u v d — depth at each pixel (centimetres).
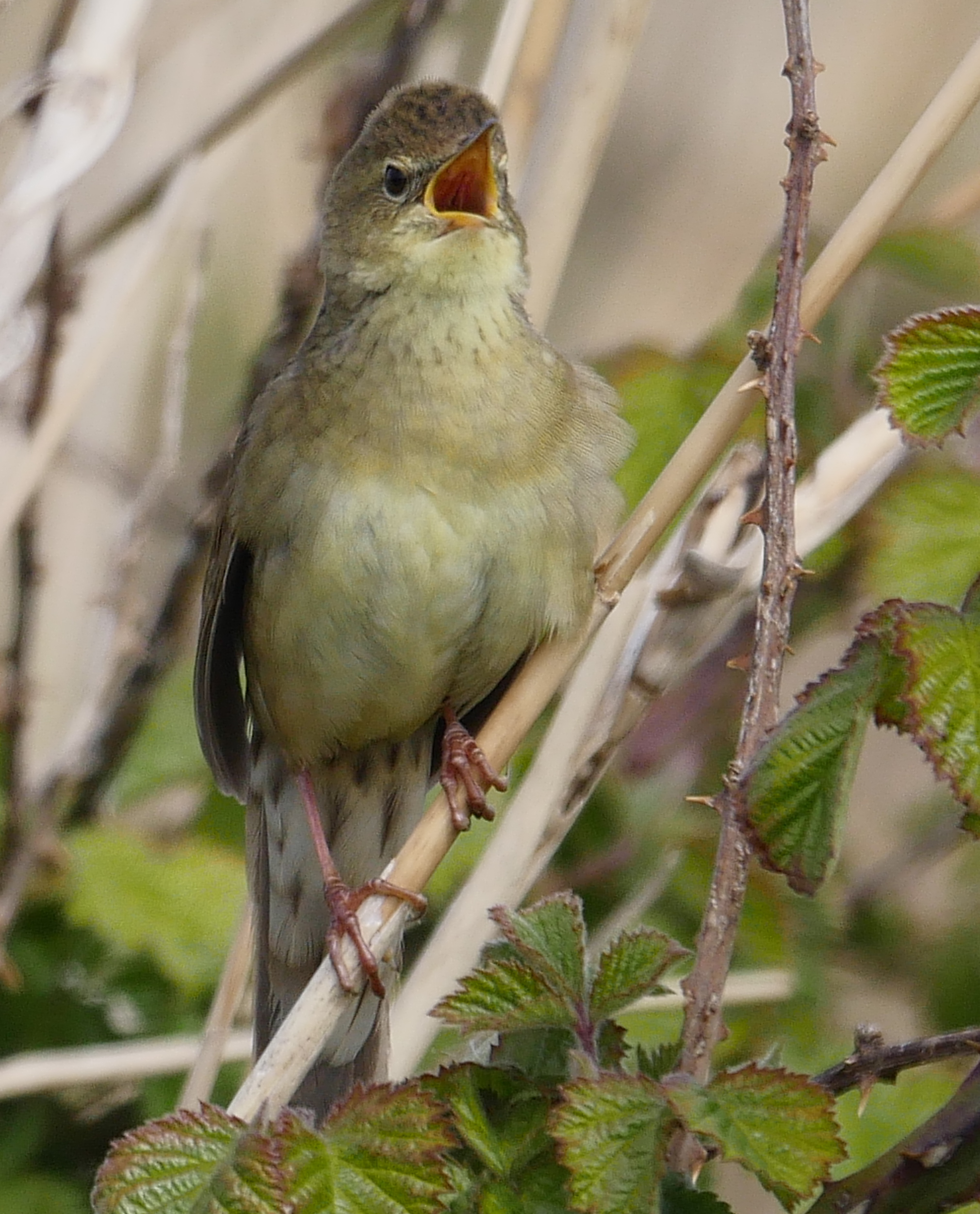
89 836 738
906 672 382
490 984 419
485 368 650
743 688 807
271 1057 520
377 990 544
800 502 616
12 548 881
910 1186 405
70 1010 732
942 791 888
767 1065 402
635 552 591
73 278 820
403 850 573
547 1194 405
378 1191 385
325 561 655
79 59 789
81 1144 714
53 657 909
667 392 768
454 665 677
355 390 657
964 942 805
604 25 679
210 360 954
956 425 410
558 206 681
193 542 834
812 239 841
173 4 934
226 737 747
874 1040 414
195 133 834
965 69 509
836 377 794
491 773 589
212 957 708
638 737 801
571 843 777
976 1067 416
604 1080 382
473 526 648
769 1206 754
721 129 1085
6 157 942
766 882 724
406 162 654
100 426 938
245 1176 381
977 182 833
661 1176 371
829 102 1070
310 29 869
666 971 426
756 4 1099
